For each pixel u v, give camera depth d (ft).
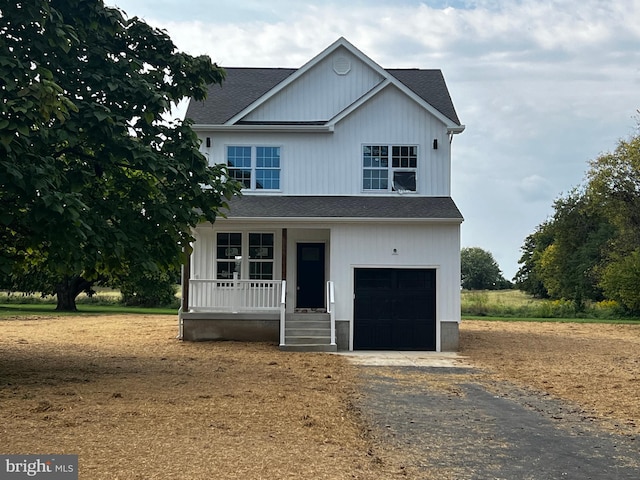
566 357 69.67
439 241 75.66
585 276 203.21
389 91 80.43
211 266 80.74
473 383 52.21
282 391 44.96
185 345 72.28
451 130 79.66
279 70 92.89
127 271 52.24
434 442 32.86
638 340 87.76
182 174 49.42
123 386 44.75
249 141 80.38
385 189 79.97
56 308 148.77
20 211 43.75
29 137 42.34
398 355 70.59
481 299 169.27
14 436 30.25
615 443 33.27
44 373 50.11
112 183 51.49
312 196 79.77
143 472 25.67
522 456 30.55
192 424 33.86
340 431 34.24
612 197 172.96
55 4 45.93
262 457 28.43
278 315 75.72
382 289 75.87
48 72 39.73
